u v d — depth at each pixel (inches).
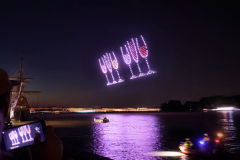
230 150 2075.5
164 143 2763.3
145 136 3521.2
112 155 2036.2
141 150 2274.9
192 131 4360.2
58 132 4128.9
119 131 4362.7
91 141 2942.9
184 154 1617.9
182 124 6624.0
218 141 1594.5
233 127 5285.4
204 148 1534.2
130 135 3649.1
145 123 7313.0
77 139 3129.9
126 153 2130.9
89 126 5821.9
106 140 3065.9
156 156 1915.6
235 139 2940.5
